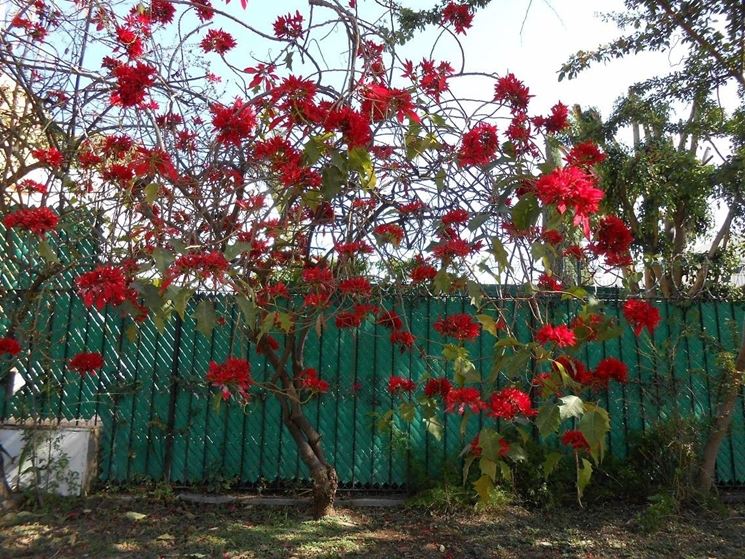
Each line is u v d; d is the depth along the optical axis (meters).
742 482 5.65
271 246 3.67
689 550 4.37
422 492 5.27
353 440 5.59
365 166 2.84
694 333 5.59
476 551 4.28
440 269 2.94
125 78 3.12
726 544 4.48
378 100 3.01
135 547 4.17
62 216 3.87
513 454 2.43
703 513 5.09
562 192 2.16
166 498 5.18
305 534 4.51
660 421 5.47
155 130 3.26
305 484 5.55
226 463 5.50
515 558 4.20
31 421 5.18
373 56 3.42
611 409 5.67
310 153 2.78
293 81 2.94
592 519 5.02
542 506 5.26
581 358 5.71
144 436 5.46
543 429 2.09
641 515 4.91
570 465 5.39
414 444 5.58
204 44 4.01
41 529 4.44
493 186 2.89
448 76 3.44
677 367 5.70
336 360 5.67
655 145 7.84
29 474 5.01
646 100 6.28
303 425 4.91
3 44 3.91
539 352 2.33
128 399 5.48
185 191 3.35
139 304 3.33
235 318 5.51
